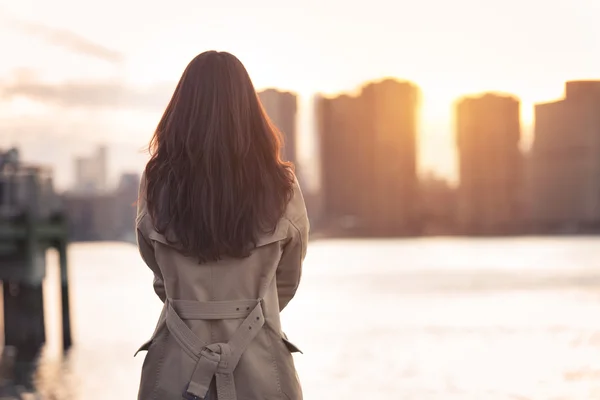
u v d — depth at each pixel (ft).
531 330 103.30
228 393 9.01
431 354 81.56
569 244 484.33
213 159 9.14
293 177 9.47
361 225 558.56
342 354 82.48
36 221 80.84
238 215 9.11
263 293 9.26
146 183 9.41
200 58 9.46
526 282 197.36
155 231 9.25
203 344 9.09
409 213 566.77
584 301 149.07
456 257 346.74
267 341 9.23
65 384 68.23
